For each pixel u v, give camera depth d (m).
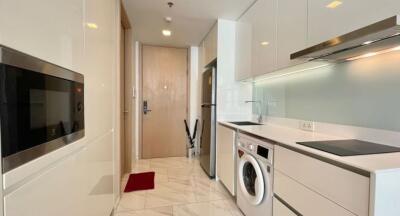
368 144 1.28
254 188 1.82
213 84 2.86
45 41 0.79
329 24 1.34
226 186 2.44
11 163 0.60
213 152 2.93
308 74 1.92
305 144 1.27
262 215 1.65
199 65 4.02
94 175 1.38
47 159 0.79
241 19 2.66
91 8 1.32
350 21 1.20
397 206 0.85
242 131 2.04
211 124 2.90
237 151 2.16
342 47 1.18
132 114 3.41
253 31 2.34
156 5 2.40
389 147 1.19
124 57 3.04
